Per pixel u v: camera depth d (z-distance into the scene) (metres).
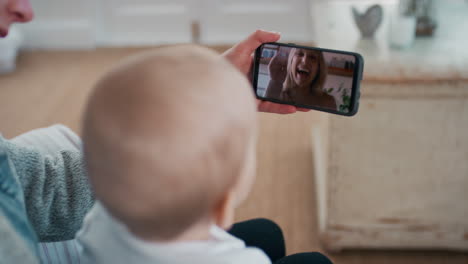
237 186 0.50
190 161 0.42
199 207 0.46
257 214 1.73
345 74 0.77
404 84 1.21
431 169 1.35
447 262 1.50
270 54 0.82
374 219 1.46
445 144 1.30
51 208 0.72
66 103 2.43
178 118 0.41
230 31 3.07
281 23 3.01
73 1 2.96
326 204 1.47
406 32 1.32
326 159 1.44
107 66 2.82
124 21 3.09
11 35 2.70
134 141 0.41
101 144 0.42
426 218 1.43
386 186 1.39
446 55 1.29
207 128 0.42
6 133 2.18
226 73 0.45
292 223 1.69
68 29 3.01
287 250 1.58
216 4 3.00
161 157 0.41
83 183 0.75
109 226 0.51
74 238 0.76
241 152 0.46
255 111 0.48
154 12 3.05
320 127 1.81
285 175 1.93
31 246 0.51
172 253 0.49
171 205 0.44
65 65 2.84
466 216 1.41
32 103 2.43
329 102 0.80
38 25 3.01
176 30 3.11
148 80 0.42
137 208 0.44
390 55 1.31
